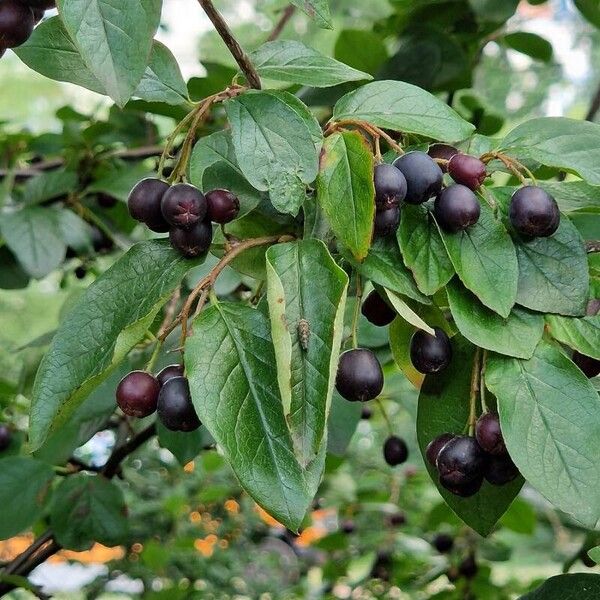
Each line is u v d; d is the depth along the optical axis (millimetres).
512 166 327
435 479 340
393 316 340
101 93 338
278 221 341
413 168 313
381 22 604
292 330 299
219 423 296
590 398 311
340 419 453
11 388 549
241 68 330
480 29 545
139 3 287
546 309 318
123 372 418
